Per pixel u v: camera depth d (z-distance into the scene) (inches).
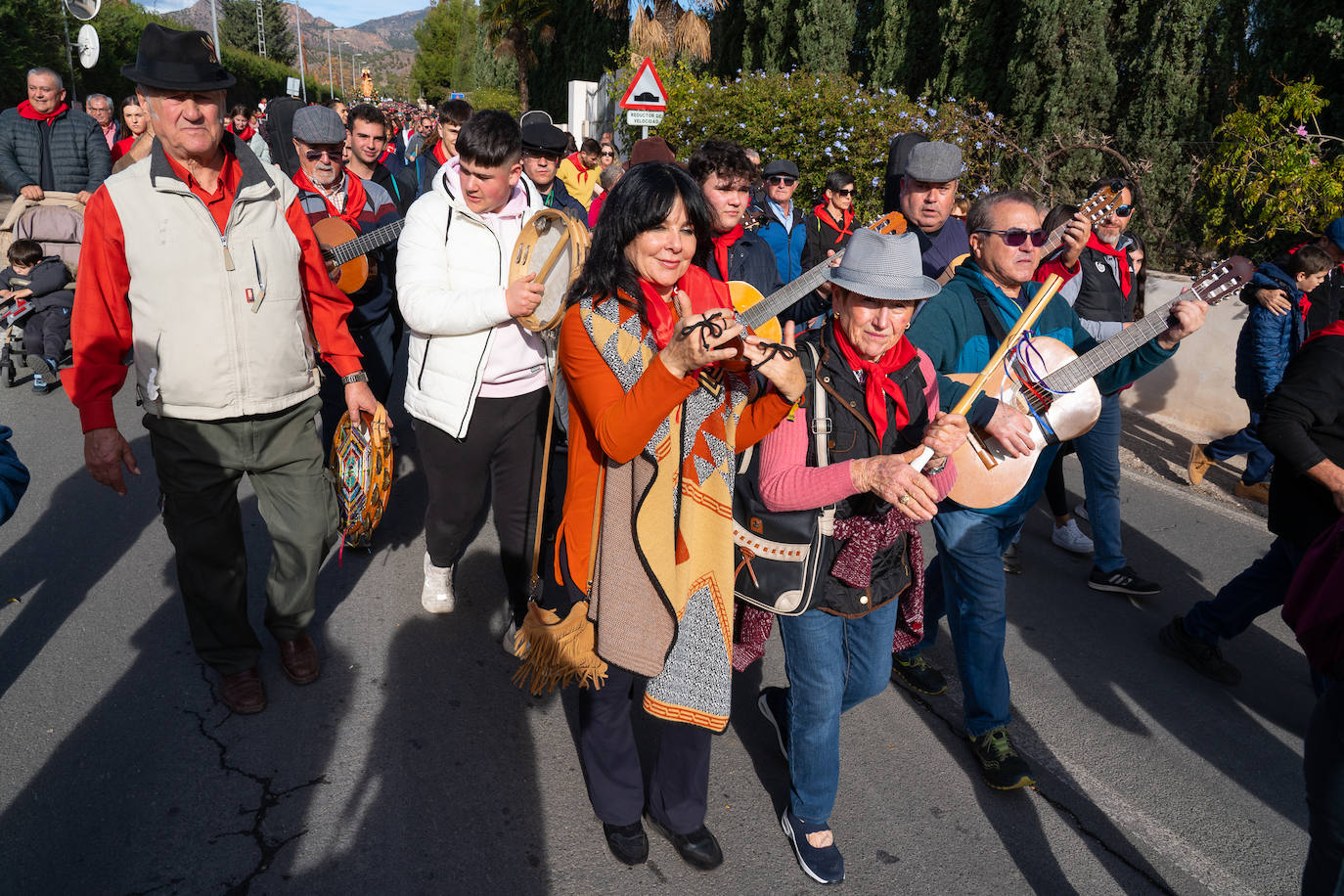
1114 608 170.9
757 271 166.4
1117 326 171.3
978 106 380.2
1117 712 138.3
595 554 86.8
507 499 136.3
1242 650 159.8
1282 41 299.7
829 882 101.2
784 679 141.3
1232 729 136.2
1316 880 79.0
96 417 107.8
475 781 113.0
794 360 79.7
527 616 92.8
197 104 101.4
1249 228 289.3
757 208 203.3
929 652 152.5
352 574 162.7
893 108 361.7
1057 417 115.0
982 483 112.3
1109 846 110.7
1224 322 267.7
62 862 95.7
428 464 137.3
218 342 110.8
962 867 105.5
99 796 105.5
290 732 119.4
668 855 103.6
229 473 117.0
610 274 80.6
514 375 131.4
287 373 117.6
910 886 102.0
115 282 106.7
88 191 311.6
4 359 263.7
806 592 91.8
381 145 214.8
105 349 107.3
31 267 266.2
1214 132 298.7
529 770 115.9
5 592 149.9
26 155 300.0
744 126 381.4
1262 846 112.3
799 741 99.7
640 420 73.4
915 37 432.5
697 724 87.7
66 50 775.1
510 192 132.0
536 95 1302.9
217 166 109.6
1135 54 340.2
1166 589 179.5
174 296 108.2
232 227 109.9
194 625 119.7
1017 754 119.8
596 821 108.0
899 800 116.0
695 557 85.6
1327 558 80.4
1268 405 122.7
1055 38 347.9
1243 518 215.5
